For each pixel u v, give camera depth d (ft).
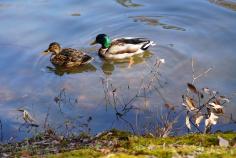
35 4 60.18
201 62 48.08
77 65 50.37
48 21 56.39
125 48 52.31
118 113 39.47
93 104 41.37
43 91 44.29
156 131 31.50
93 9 59.16
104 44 53.47
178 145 21.18
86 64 51.06
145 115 38.70
